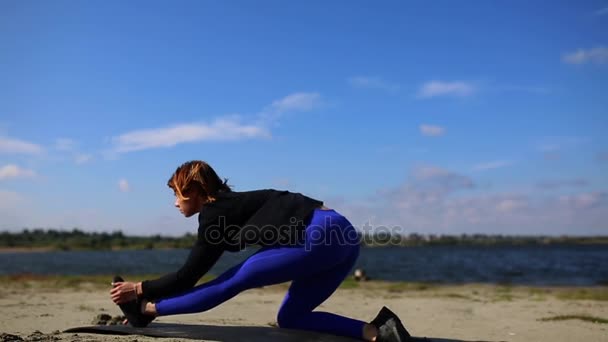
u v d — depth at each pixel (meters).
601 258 59.53
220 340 4.03
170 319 5.51
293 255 3.72
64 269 35.69
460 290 12.93
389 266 40.50
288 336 4.20
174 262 52.75
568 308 7.87
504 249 129.00
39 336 4.08
